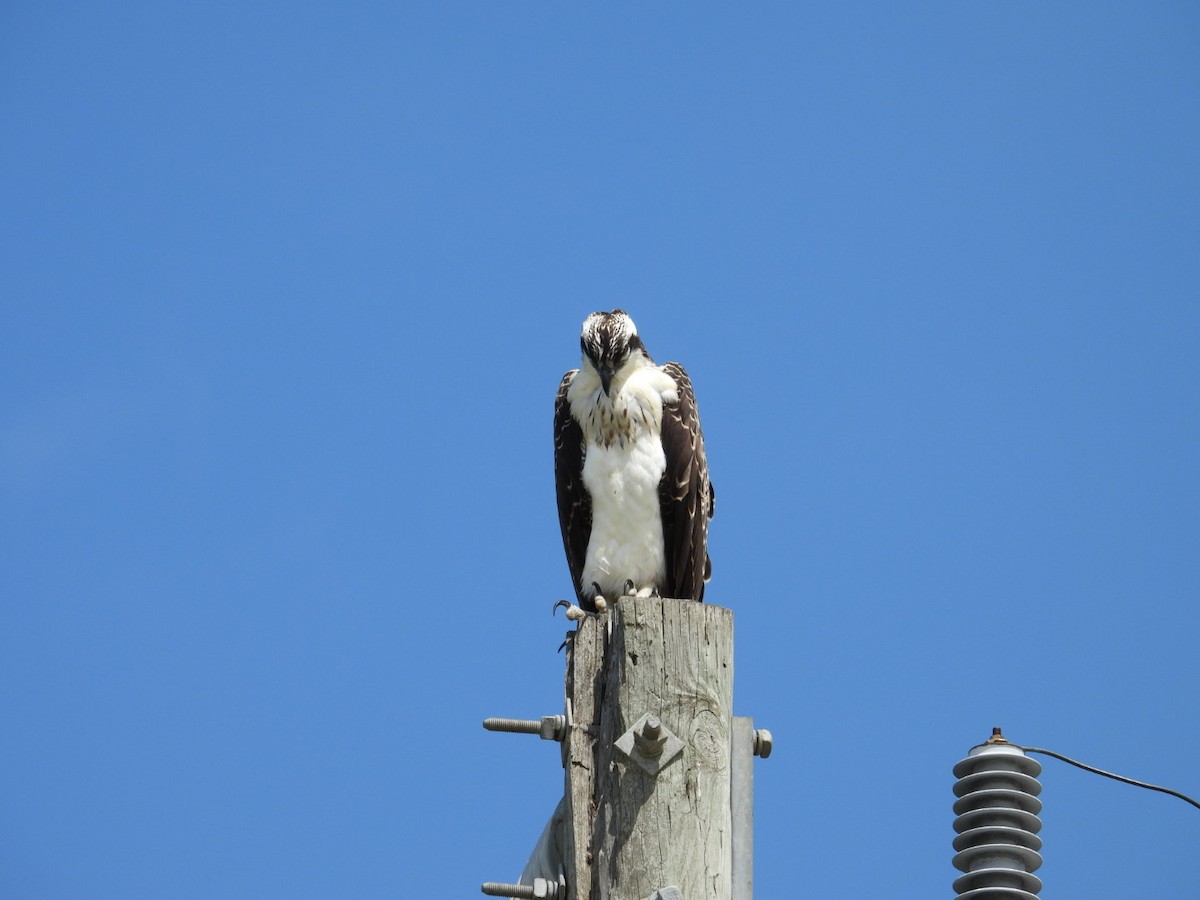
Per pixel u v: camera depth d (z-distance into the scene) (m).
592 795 9.70
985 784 10.50
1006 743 10.64
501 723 10.07
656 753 9.34
